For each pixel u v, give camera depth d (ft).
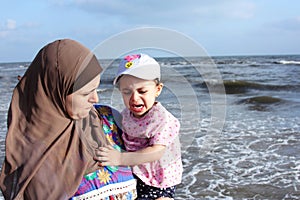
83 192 7.00
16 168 6.73
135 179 8.00
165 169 7.94
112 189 7.29
